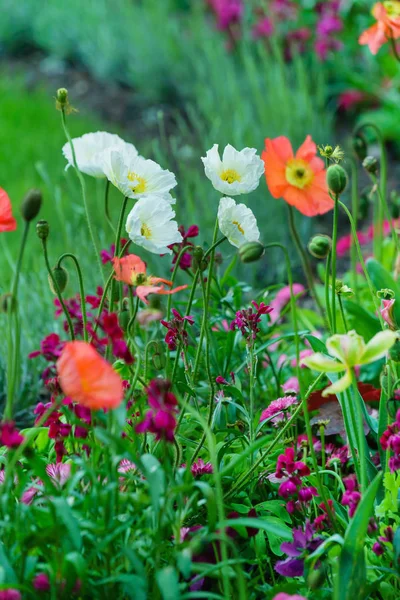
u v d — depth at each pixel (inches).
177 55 228.5
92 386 91.8
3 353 118.4
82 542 94.7
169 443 98.6
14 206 165.0
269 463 103.7
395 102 191.9
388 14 114.1
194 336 115.0
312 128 171.0
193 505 97.0
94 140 105.4
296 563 96.8
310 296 139.9
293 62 207.5
